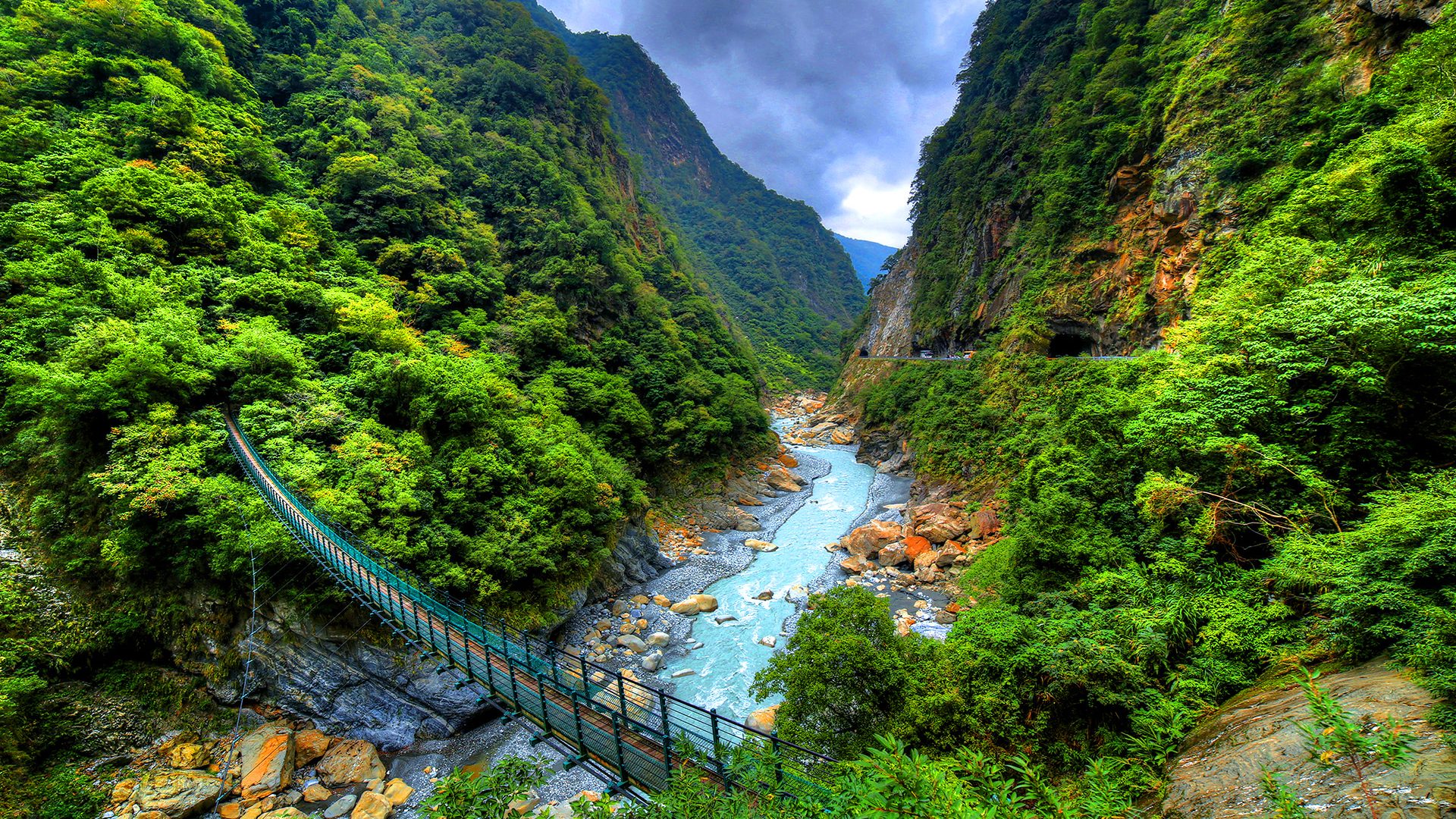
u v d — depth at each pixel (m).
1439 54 15.41
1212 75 30.05
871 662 11.34
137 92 31.83
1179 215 30.20
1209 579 11.56
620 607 26.17
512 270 43.00
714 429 42.78
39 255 21.17
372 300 28.62
